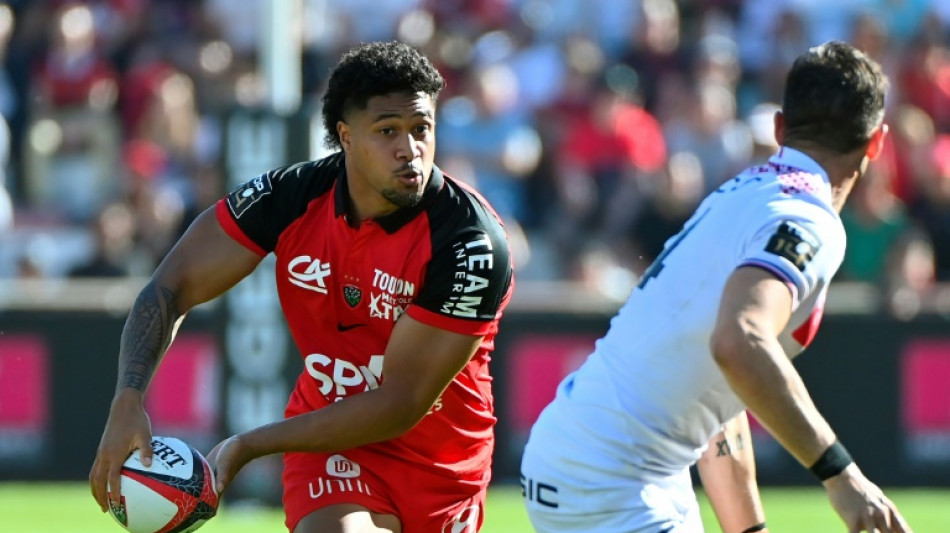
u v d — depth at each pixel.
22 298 39.25
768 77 50.12
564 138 46.91
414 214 16.33
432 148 15.97
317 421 16.16
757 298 13.27
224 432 34.16
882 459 38.28
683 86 49.25
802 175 14.35
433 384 16.45
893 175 46.06
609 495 14.80
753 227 14.01
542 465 15.31
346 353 16.94
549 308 38.53
